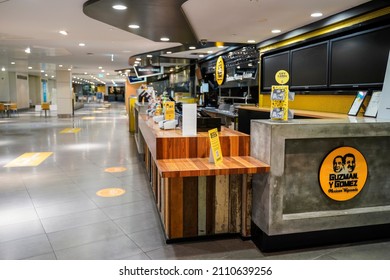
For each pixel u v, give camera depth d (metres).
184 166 2.94
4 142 9.57
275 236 3.04
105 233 3.42
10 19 6.19
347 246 3.17
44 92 32.34
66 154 7.79
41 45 9.73
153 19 5.69
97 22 6.41
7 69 20.33
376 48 4.75
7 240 3.23
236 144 3.37
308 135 3.01
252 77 8.84
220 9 5.23
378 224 3.32
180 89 17.42
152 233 3.44
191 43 8.92
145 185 5.23
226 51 10.40
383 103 3.77
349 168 3.21
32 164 6.67
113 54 11.97
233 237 3.36
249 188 3.26
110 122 16.38
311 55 6.33
